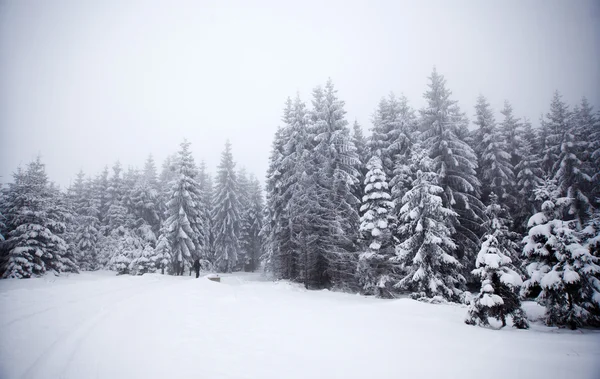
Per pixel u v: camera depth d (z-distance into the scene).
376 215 19.58
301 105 26.55
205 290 14.68
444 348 7.06
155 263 30.78
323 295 18.02
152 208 40.94
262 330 8.38
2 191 26.48
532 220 11.74
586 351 6.97
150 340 6.78
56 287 13.75
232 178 43.38
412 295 17.23
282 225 26.19
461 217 21.59
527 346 7.37
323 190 22.86
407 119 26.66
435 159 21.98
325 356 6.26
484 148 25.72
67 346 5.97
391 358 6.23
